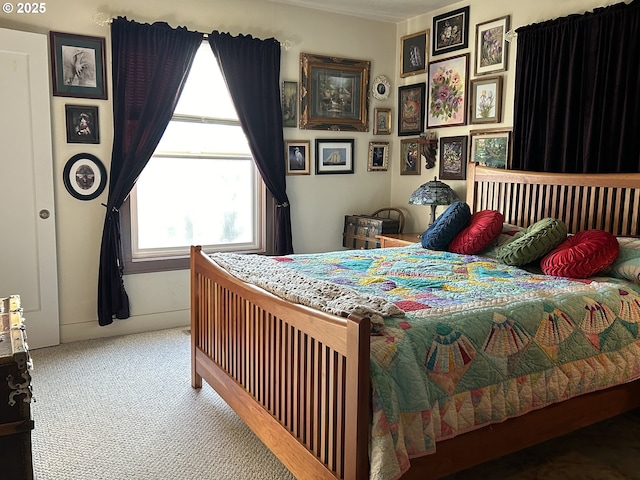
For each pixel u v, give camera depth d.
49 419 2.57
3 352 1.47
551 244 2.73
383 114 4.75
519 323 1.95
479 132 3.97
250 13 4.03
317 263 2.84
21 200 3.33
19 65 3.24
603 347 2.15
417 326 1.77
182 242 4.07
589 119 3.14
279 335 2.00
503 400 1.85
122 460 2.23
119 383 3.01
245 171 4.25
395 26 4.71
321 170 4.50
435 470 1.73
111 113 3.62
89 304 3.71
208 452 2.30
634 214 2.81
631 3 2.92
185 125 3.96
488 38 3.88
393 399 1.56
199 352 2.89
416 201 4.01
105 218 3.64
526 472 2.19
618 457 2.31
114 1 3.55
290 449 1.92
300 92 4.30
